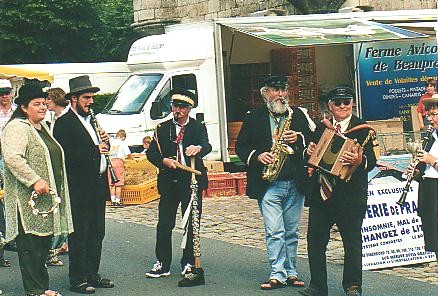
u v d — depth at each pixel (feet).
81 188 32.32
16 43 128.36
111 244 42.63
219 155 66.74
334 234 43.24
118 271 36.42
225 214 51.26
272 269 32.68
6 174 29.73
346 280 30.55
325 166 29.86
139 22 113.50
